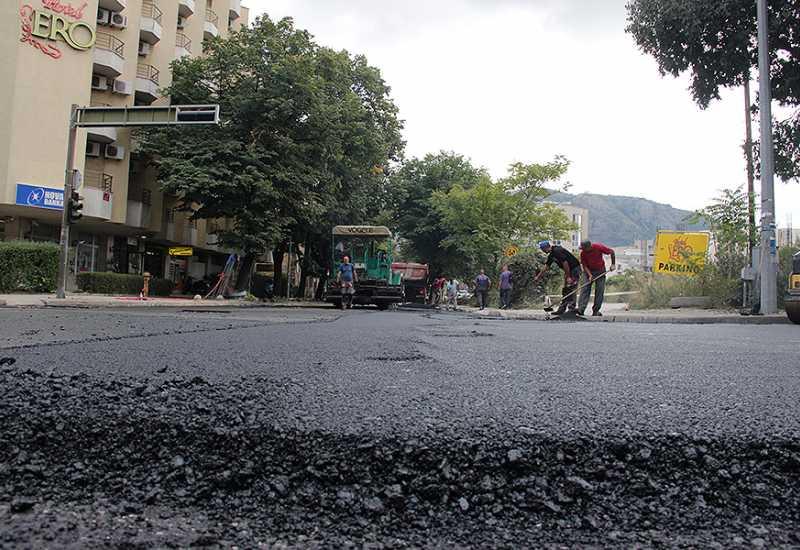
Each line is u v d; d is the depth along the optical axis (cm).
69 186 1764
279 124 2639
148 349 423
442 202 3491
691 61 1989
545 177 3088
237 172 2545
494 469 163
